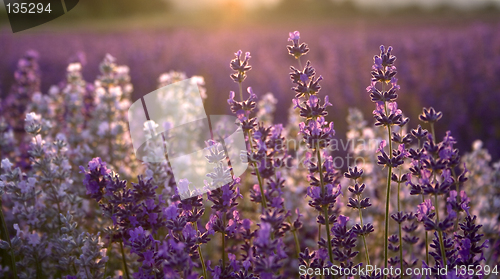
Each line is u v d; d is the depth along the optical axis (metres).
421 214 1.92
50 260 2.84
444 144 1.97
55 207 2.81
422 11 48.34
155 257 1.88
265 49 20.25
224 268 1.90
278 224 1.93
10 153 3.95
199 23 42.81
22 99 5.77
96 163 2.04
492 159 6.36
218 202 1.91
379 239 3.43
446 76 12.16
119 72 4.82
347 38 23.34
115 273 2.69
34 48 20.98
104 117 4.26
